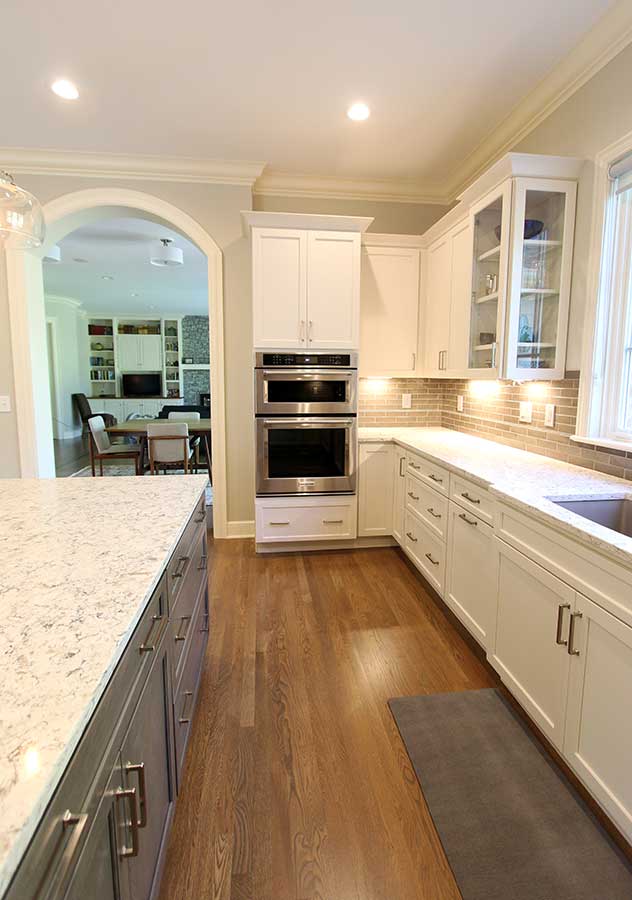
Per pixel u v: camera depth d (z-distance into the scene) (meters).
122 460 7.43
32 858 0.51
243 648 2.31
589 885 1.25
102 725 0.75
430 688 2.03
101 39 2.13
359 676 2.10
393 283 3.52
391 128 2.87
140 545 1.26
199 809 1.45
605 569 1.31
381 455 3.46
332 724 1.81
